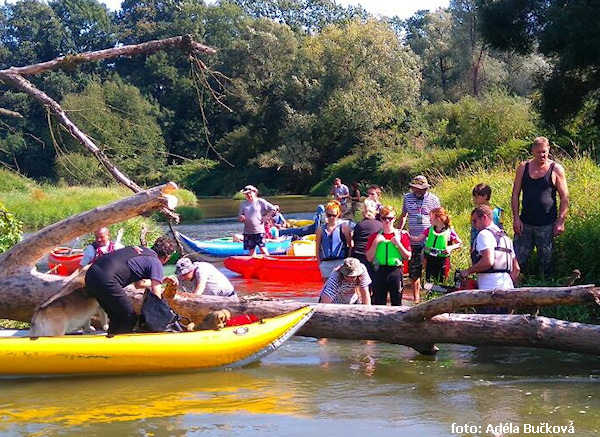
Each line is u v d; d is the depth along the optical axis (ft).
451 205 51.70
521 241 28.27
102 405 18.78
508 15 99.30
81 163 31.07
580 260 29.04
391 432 16.51
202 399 19.20
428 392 19.53
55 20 216.95
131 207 24.08
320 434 16.47
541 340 22.21
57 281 25.22
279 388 20.17
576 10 86.99
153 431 16.74
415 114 161.38
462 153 111.14
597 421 16.89
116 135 32.55
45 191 114.52
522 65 203.31
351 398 19.12
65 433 16.63
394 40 181.37
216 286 25.40
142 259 22.07
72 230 24.58
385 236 27.76
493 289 21.68
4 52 211.82
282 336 22.76
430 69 228.43
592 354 22.41
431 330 22.93
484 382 20.45
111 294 21.40
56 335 21.71
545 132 101.35
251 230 46.03
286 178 184.34
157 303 22.34
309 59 183.21
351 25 181.47
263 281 42.39
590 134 88.79
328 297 25.79
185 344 21.47
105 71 209.56
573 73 93.25
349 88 176.86
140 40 217.77
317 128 177.27
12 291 25.25
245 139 190.60
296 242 47.78
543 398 18.76
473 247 25.11
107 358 21.18
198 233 74.90
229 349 21.84
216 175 193.57
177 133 197.98
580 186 35.09
